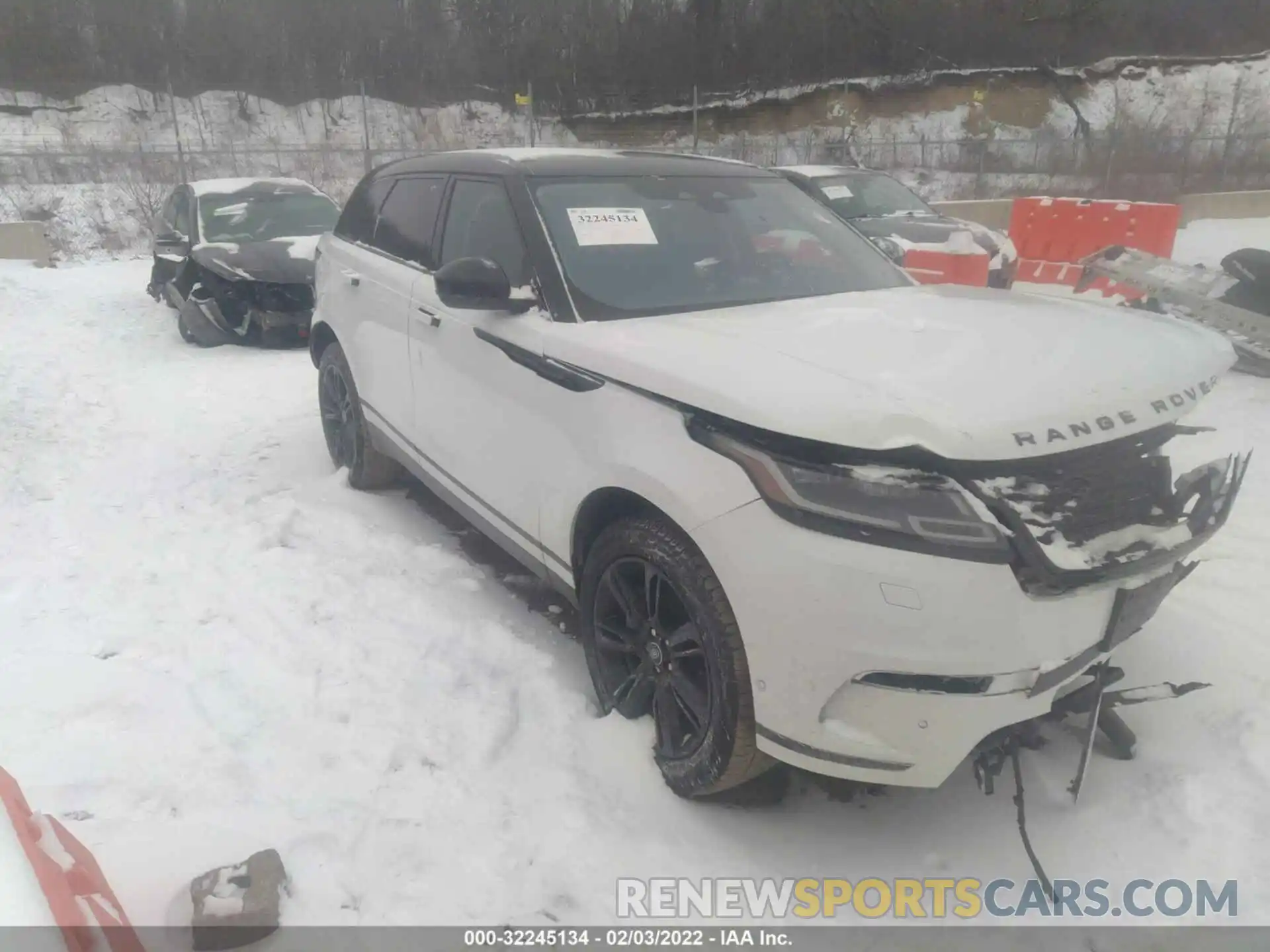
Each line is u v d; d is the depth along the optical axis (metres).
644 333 2.73
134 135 32.78
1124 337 2.65
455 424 3.59
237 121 35.34
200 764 2.77
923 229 9.20
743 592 2.22
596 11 36.94
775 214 3.73
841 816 2.64
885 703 2.12
